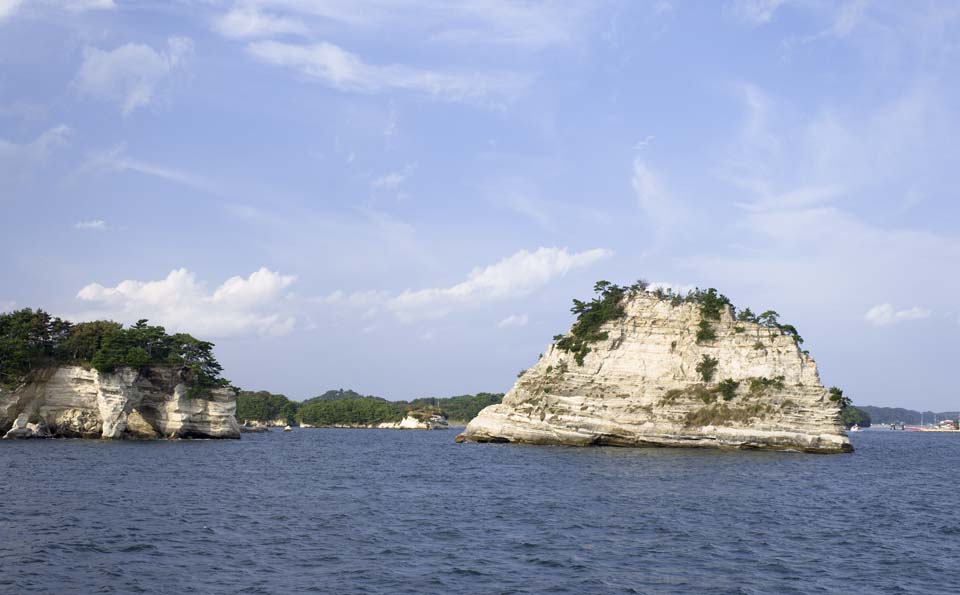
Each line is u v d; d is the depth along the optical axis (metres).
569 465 85.06
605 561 35.75
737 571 34.47
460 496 57.59
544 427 122.19
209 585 30.31
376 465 86.62
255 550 36.53
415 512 49.16
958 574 34.62
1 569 31.67
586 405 119.38
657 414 115.50
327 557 35.38
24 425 124.88
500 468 81.69
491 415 133.25
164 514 46.03
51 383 128.62
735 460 93.38
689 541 40.66
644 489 62.38
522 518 47.28
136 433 134.12
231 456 97.75
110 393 128.38
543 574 33.19
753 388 114.31
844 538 42.69
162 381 137.00
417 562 34.84
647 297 125.44
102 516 44.56
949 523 48.59
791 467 85.69
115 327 139.12
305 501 53.44
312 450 117.44
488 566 34.41
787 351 116.50
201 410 140.62
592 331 124.06
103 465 76.75
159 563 33.59
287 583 30.83
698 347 118.50
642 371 119.31
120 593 29.00
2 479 61.91
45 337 133.50
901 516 51.16
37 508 46.94
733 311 123.62
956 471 91.12
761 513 50.78
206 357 145.25
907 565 36.28
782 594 30.92
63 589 29.27
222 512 47.44
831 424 113.94
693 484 66.44
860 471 84.94
